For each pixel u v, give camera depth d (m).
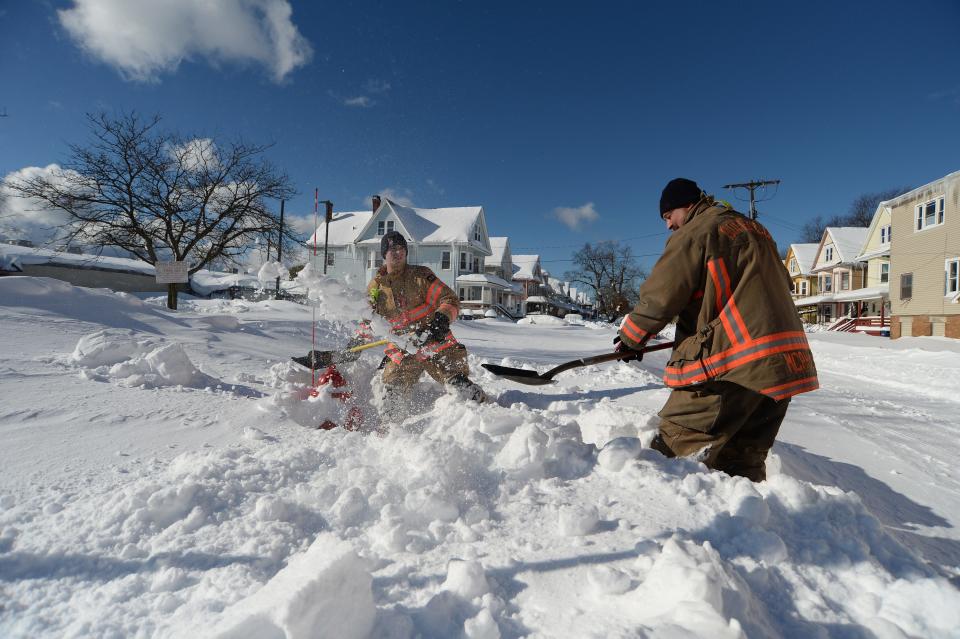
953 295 20.91
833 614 1.35
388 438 2.37
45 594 1.25
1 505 1.67
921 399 6.75
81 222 17.77
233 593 1.24
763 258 2.28
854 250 40.62
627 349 2.68
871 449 3.76
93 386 3.23
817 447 3.68
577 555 1.50
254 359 5.31
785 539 1.66
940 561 2.04
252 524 1.62
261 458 2.13
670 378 2.52
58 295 5.89
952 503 2.75
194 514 1.61
